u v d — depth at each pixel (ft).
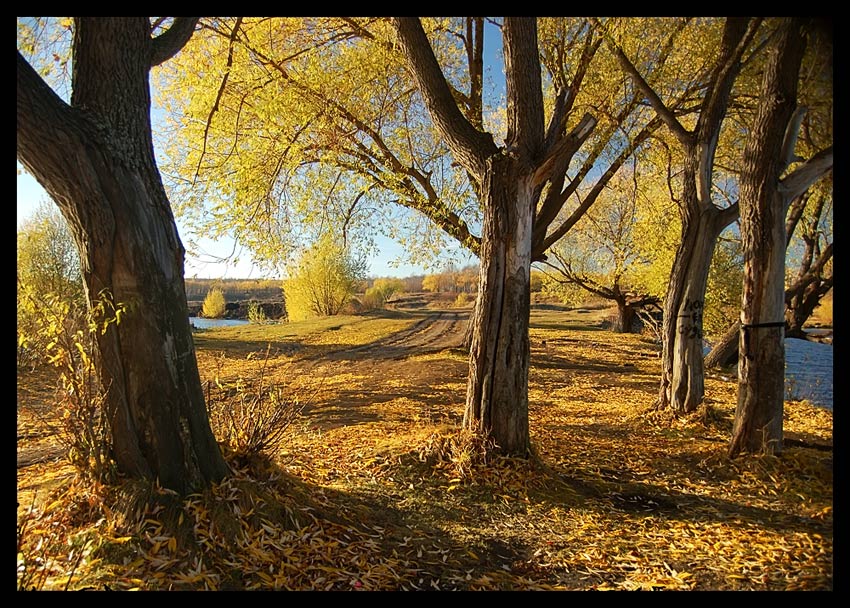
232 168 29.48
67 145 10.54
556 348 75.51
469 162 20.10
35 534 10.43
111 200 11.23
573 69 34.58
